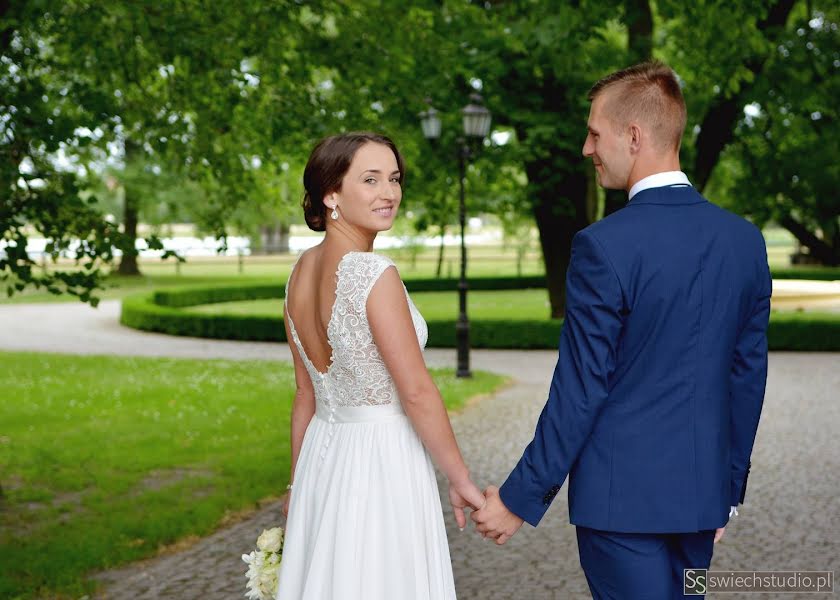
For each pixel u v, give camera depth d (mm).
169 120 7633
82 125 5438
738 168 23734
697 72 13672
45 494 5645
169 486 5934
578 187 16094
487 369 12594
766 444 7406
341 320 2236
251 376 11477
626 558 2174
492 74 13016
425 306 22688
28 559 4375
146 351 15008
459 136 11250
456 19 8617
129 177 26359
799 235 25156
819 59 13648
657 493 2129
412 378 2209
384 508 2293
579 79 13648
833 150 17000
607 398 2178
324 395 2396
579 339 2135
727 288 2178
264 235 55969
